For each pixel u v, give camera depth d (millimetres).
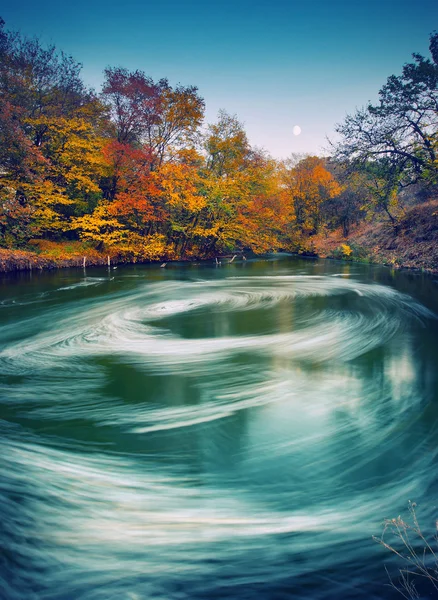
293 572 2516
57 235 25688
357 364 6949
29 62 22438
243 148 28938
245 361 7125
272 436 4375
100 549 2717
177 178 25656
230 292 16188
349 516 3049
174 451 4070
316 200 37312
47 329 9953
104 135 25750
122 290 16609
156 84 25641
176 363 7070
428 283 17891
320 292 15930
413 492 3361
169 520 3002
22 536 2781
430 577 2330
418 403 5246
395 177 23969
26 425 4676
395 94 22594
